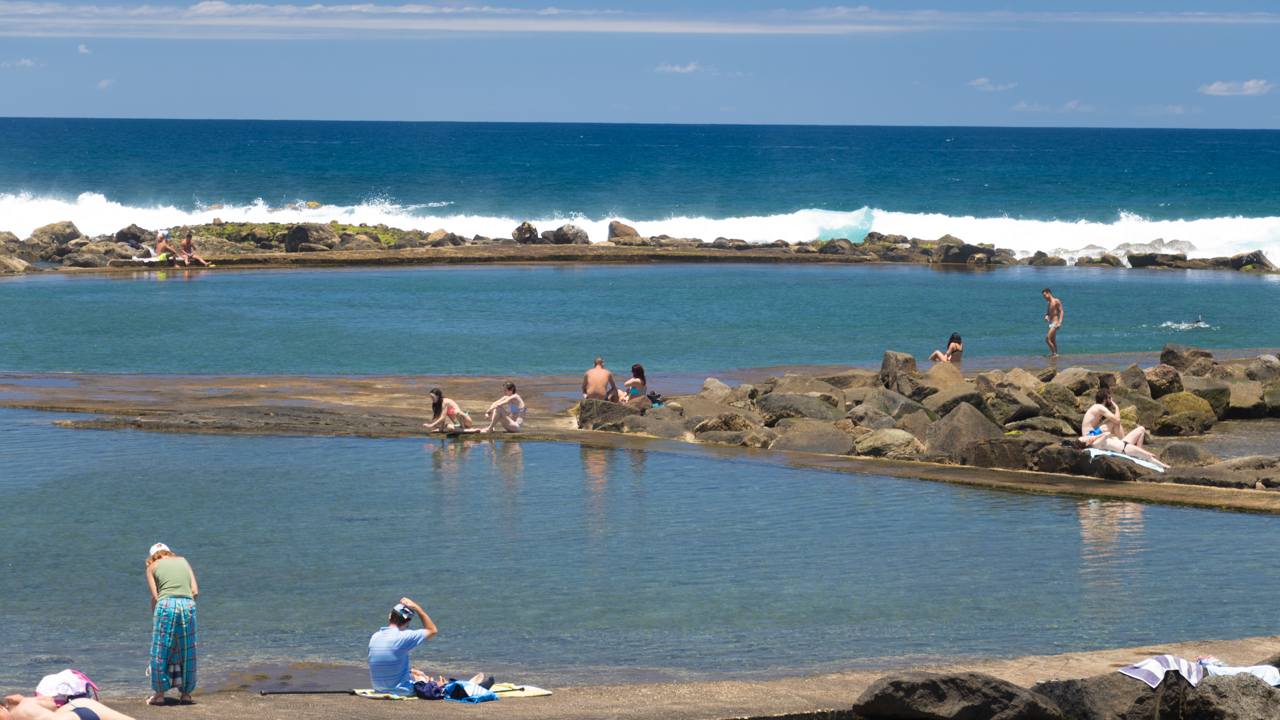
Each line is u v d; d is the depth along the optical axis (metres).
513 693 11.61
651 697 11.41
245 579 16.25
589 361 38.00
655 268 68.44
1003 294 56.47
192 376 34.47
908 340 43.09
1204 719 10.43
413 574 16.53
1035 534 18.88
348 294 53.75
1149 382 31.36
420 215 99.25
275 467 23.47
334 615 14.82
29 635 14.05
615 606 15.18
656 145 196.88
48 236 74.44
